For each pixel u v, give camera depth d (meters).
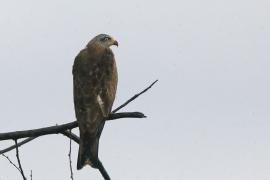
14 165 8.77
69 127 10.47
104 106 12.56
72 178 8.63
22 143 10.27
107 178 10.68
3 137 9.75
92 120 11.84
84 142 11.12
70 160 8.66
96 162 10.70
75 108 12.48
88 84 12.99
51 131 10.23
